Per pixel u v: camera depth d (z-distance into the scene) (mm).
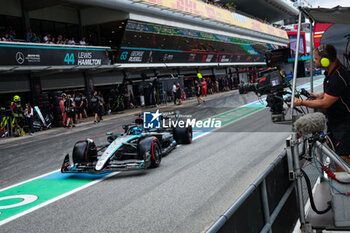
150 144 6801
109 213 4707
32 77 18312
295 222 3408
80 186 6273
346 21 3824
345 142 3201
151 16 22688
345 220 2633
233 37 36438
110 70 23000
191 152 8422
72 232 4168
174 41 26188
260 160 7031
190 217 4344
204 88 24031
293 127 2934
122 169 6391
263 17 56781
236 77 40906
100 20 21547
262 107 18094
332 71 3129
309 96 3477
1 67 14445
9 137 15094
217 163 7070
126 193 5566
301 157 2986
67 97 16891
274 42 50375
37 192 6137
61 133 14961
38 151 10773
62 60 17234
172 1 23734
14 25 18328
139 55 23141
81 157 6898
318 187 3596
